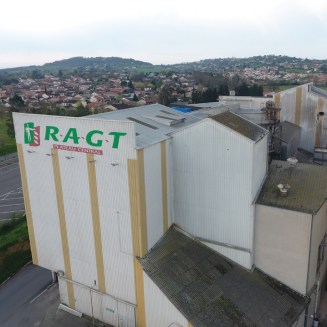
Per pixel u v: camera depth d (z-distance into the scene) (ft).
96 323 92.07
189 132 85.81
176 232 92.48
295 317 76.43
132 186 76.95
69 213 89.97
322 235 86.79
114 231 82.94
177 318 72.54
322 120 152.25
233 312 73.26
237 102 193.06
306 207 78.43
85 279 92.73
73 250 92.58
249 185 80.79
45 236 97.40
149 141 81.71
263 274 86.02
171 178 91.09
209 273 81.82
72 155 84.53
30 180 94.79
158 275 77.56
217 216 87.30
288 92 158.61
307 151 155.63
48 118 86.43
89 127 79.92
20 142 93.35
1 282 112.88
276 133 126.11
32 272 118.42
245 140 78.54
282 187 81.51
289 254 81.41
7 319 94.94
